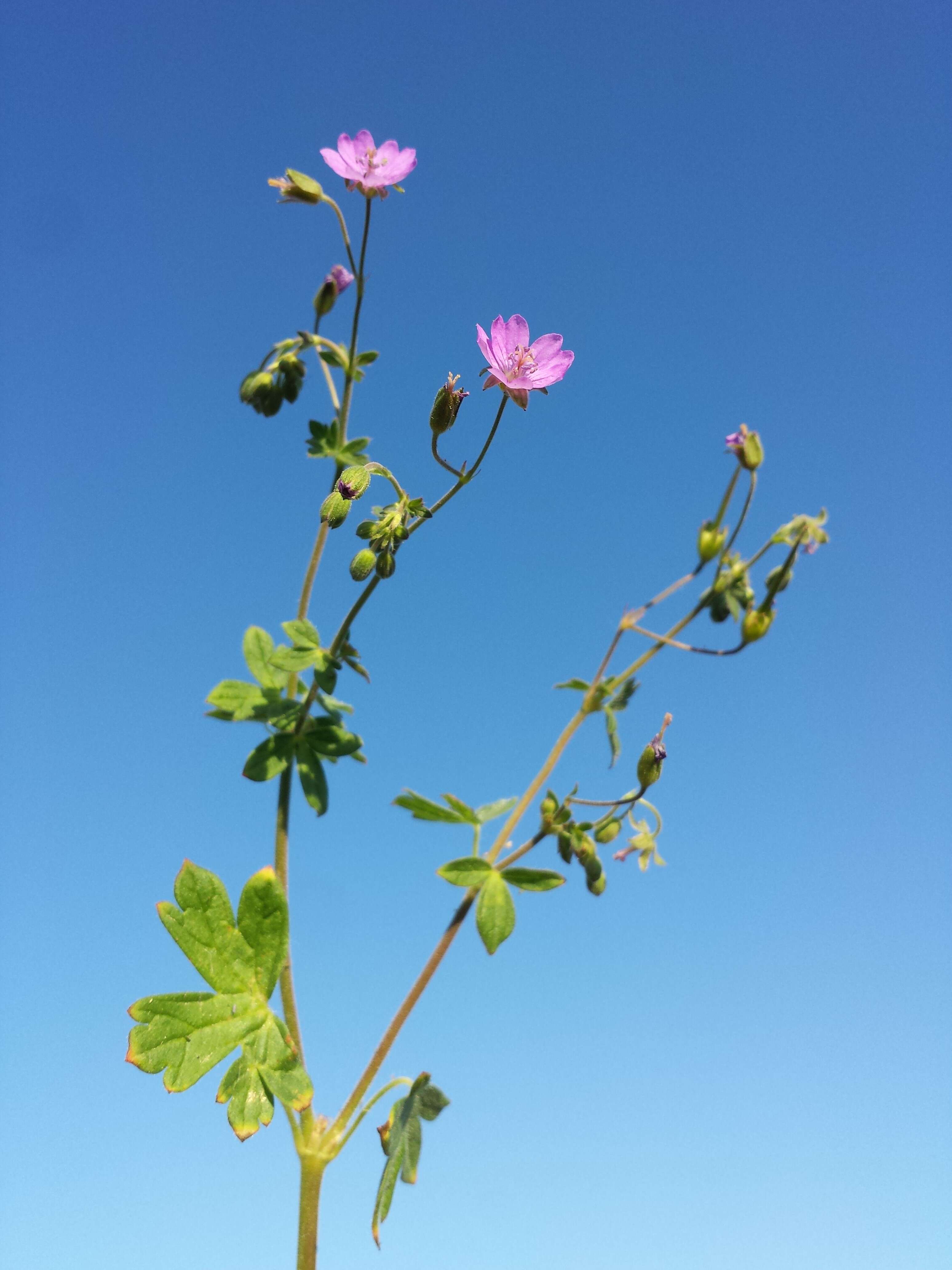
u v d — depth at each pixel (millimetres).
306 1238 176
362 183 193
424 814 177
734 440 180
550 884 170
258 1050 161
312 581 199
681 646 182
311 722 189
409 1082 182
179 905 162
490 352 171
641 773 181
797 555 178
